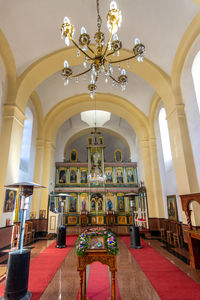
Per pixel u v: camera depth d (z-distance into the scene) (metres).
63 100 12.16
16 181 7.16
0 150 6.69
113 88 11.74
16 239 7.76
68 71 4.93
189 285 3.91
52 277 4.48
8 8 5.87
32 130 10.88
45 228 10.77
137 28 6.88
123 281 4.20
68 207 15.55
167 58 7.57
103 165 16.77
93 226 14.84
